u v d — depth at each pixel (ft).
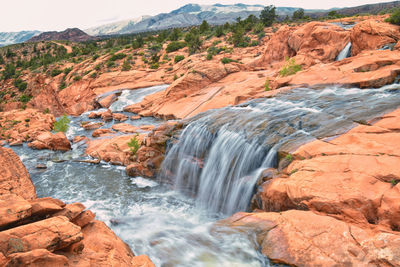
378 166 25.76
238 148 44.09
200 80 118.93
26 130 100.32
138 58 272.31
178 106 109.09
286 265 21.08
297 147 35.70
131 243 30.27
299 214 24.63
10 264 15.35
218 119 54.80
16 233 17.28
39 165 63.67
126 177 57.31
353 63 69.31
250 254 23.31
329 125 40.22
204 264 23.99
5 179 36.42
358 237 20.36
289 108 53.26
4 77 374.84
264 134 43.01
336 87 62.64
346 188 24.52
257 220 27.04
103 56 292.61
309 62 113.39
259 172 36.96
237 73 123.54
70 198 48.14
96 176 58.03
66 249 19.31
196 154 51.26
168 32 506.89
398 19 94.53
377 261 18.43
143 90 162.61
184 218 39.55
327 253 20.24
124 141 73.36
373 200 22.59
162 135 57.16
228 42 265.13
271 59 150.71
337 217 23.43
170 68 198.08
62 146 77.05
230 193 41.60
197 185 49.34
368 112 41.16
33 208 21.29
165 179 53.67
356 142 32.37
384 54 68.90
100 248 22.00
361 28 94.53
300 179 28.14
